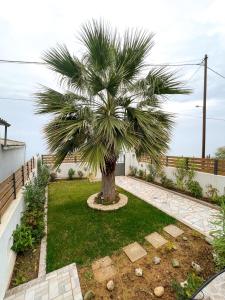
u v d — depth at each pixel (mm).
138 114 4781
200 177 6816
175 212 5320
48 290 2738
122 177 11570
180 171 7605
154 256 3367
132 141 4406
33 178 7281
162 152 4930
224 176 5914
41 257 3547
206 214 5145
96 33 4609
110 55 4715
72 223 4820
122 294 2588
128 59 4785
